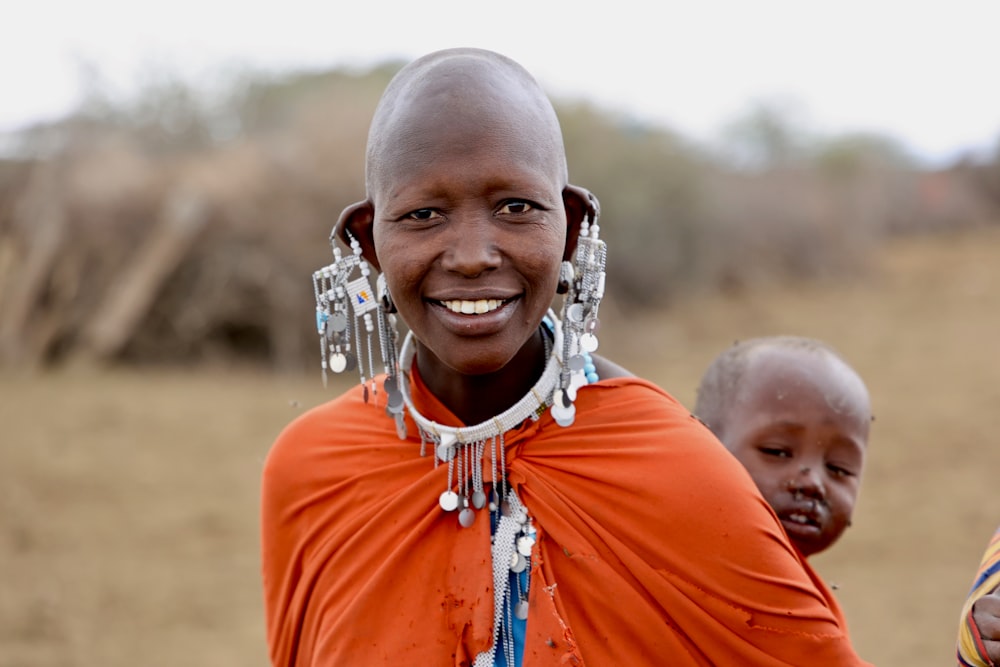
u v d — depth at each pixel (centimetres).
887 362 1769
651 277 2161
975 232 3550
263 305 1711
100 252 1722
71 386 1567
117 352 1700
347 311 241
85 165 1753
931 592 877
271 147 1842
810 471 276
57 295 1712
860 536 999
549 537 225
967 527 1016
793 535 279
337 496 244
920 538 991
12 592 880
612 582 219
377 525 234
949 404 1470
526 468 228
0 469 1184
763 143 3488
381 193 221
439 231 215
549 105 228
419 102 217
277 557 255
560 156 225
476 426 229
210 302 1700
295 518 251
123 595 878
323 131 1841
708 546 217
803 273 2611
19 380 1602
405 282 218
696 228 2300
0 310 1691
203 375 1659
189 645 793
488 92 216
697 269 2305
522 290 217
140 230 1723
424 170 213
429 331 221
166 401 1491
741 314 2191
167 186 1741
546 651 217
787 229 2614
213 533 1019
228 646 793
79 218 1720
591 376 235
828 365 282
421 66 224
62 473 1178
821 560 947
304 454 251
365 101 1927
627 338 1912
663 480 220
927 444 1288
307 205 1745
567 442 229
